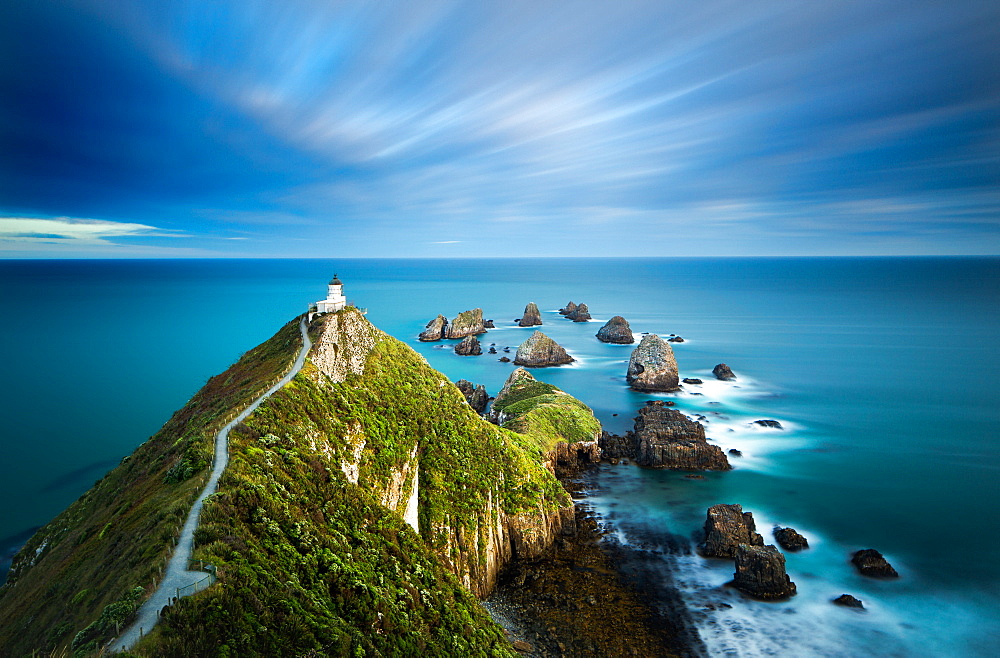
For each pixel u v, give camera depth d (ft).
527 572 209.56
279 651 84.17
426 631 126.31
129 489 150.20
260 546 105.40
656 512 263.29
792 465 328.90
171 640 75.20
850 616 188.24
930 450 355.15
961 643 176.76
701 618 183.42
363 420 194.49
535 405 362.53
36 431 442.09
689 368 584.81
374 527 149.89
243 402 165.37
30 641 93.30
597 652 165.58
